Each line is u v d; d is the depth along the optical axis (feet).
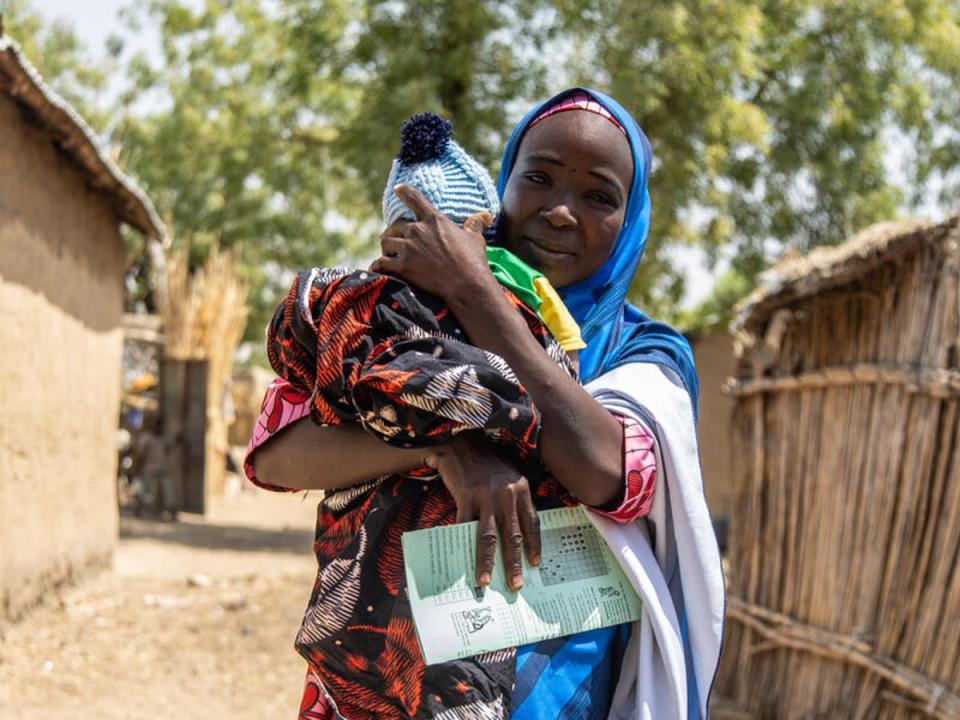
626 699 5.41
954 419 14.46
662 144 44.27
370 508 5.26
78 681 19.29
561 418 4.94
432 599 4.83
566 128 5.71
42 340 23.67
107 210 29.53
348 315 4.95
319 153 63.62
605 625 5.19
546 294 5.41
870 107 52.11
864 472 16.03
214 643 22.22
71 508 26.14
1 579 21.16
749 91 51.90
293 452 5.41
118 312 31.35
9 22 82.38
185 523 42.96
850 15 51.42
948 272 14.69
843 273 15.39
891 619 15.25
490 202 5.53
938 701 13.94
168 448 45.21
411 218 5.28
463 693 4.88
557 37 46.42
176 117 69.46
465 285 5.02
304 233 84.48
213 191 78.43
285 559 34.30
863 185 53.52
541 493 5.26
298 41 54.13
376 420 4.75
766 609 17.80
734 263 51.78
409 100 44.34
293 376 5.33
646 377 5.44
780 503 17.85
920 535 14.87
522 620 4.97
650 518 5.46
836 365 16.80
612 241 5.78
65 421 25.53
